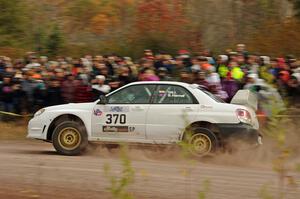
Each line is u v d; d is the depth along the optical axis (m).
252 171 19.48
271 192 15.88
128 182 10.84
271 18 44.97
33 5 56.91
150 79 27.64
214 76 27.34
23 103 30.50
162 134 21.89
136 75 28.97
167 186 16.48
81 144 22.50
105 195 15.18
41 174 18.08
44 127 23.00
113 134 22.45
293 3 44.97
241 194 15.68
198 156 21.33
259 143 21.66
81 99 28.95
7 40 51.06
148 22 44.50
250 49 41.38
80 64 30.94
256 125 21.92
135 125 22.20
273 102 9.91
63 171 18.59
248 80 26.38
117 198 11.56
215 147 21.19
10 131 29.75
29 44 50.97
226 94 27.38
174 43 42.88
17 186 16.33
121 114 22.39
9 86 30.53
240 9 45.56
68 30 54.25
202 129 21.33
